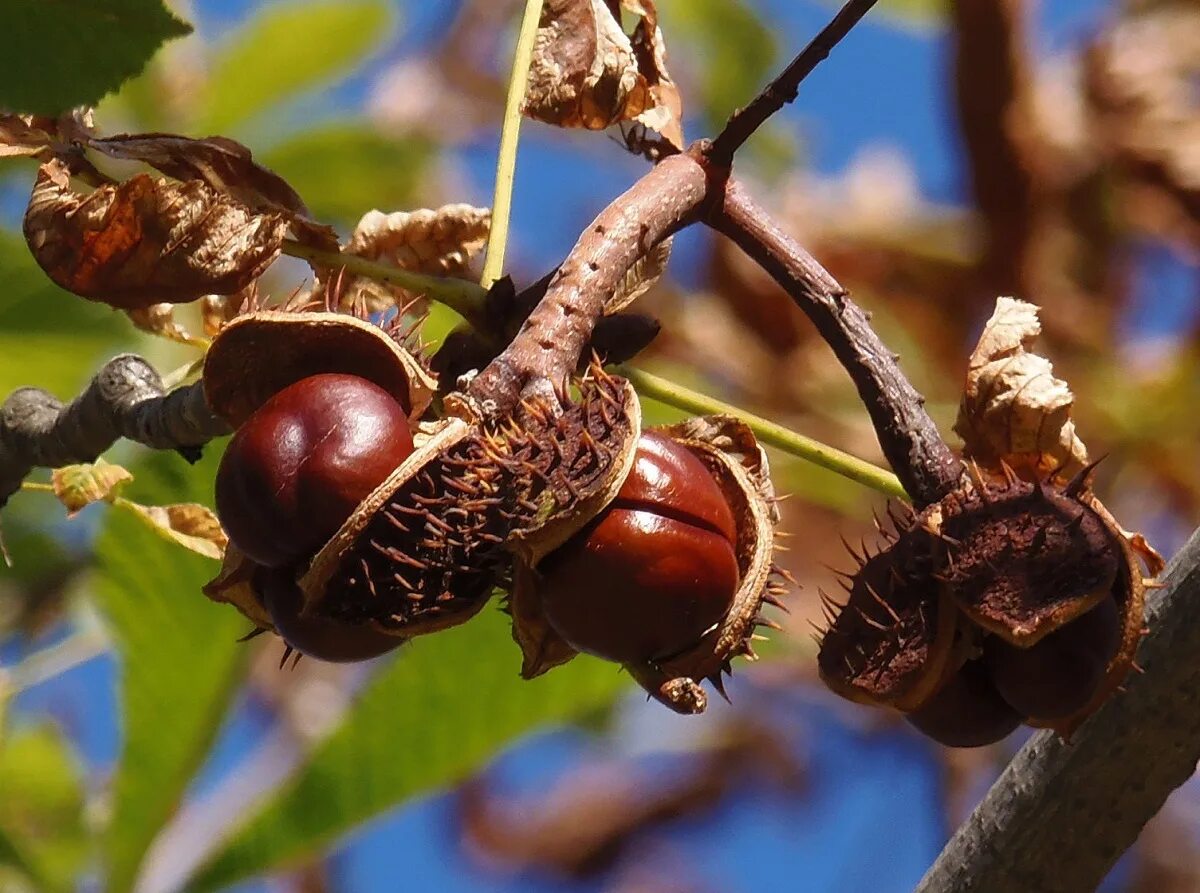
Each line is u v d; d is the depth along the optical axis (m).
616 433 0.58
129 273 0.60
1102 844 0.61
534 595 0.58
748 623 0.59
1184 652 0.60
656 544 0.57
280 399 0.58
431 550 0.57
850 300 0.61
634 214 0.60
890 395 0.61
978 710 0.60
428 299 0.63
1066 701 0.59
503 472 0.57
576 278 0.59
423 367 0.60
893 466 0.60
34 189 0.60
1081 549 0.58
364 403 0.58
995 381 0.61
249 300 0.61
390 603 0.57
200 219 0.60
